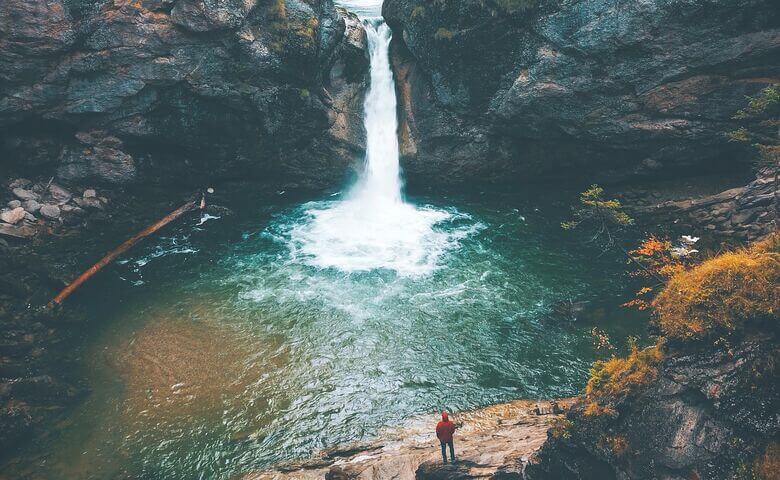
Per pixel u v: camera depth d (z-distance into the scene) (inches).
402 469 762.2
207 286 1269.7
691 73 1304.1
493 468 683.4
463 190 1681.8
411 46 1595.7
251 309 1196.5
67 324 1132.5
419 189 1711.4
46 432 904.3
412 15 1567.4
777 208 1168.2
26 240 1300.4
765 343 501.0
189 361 1057.5
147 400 970.1
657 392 547.5
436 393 979.9
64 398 962.7
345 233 1489.9
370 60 1700.3
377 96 1718.8
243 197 1617.9
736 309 524.1
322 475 811.4
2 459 860.0
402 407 952.9
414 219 1552.7
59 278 1209.4
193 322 1157.7
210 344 1099.3
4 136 1364.4
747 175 1381.6
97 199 1438.2
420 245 1428.4
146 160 1477.6
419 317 1170.0
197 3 1291.8
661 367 556.4
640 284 1222.9
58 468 847.7
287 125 1523.1
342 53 1609.3
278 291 1255.5
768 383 488.7
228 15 1321.4
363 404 960.3
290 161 1610.5
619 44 1317.7
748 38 1235.2
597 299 1189.1
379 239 1461.6
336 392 986.1
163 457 865.5
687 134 1354.6
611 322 1115.3
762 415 485.1
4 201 1354.6
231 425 922.1
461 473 691.4
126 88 1342.3
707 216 1307.8
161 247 1401.3
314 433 904.9
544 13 1378.0
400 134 1683.1
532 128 1509.6
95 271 1268.5
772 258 538.0
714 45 1261.1
